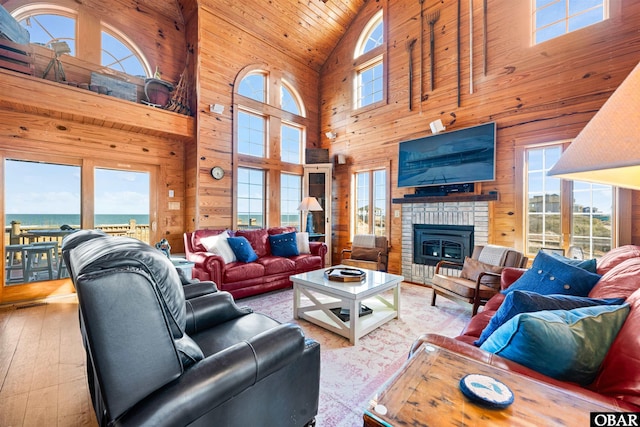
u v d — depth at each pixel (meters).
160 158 4.23
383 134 4.89
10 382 1.75
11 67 2.81
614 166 0.51
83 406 1.55
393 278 2.75
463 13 3.92
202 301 1.59
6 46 2.80
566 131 3.11
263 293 3.62
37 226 3.28
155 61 4.18
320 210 5.19
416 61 4.43
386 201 4.84
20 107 2.96
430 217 4.20
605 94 2.88
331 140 5.77
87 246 1.03
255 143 5.07
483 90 3.73
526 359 0.88
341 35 5.53
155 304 0.84
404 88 4.59
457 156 3.89
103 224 3.72
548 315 0.91
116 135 3.80
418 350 1.02
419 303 3.29
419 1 4.37
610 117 0.56
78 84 3.23
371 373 1.84
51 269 3.36
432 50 4.22
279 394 1.18
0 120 3.00
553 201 3.25
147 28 4.12
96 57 3.68
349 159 5.45
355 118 5.34
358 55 5.32
